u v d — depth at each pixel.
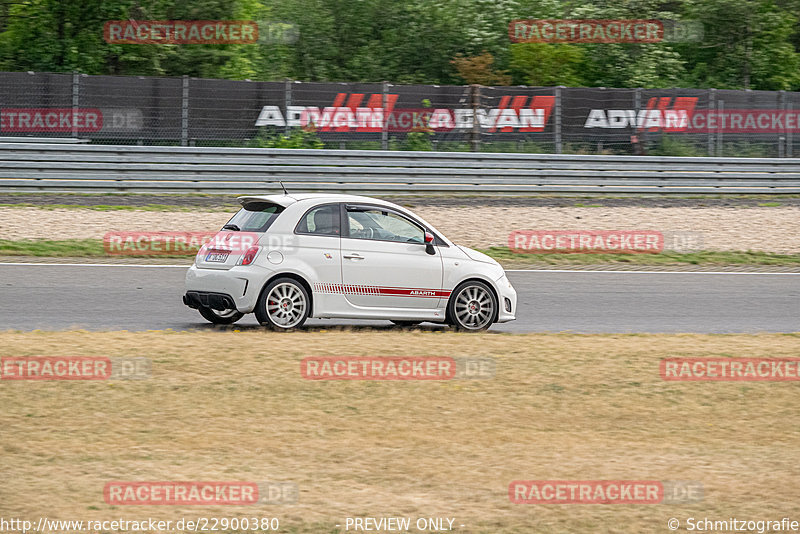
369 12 123.56
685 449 25.41
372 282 38.41
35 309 42.75
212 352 31.94
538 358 33.00
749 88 130.62
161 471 22.56
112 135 84.19
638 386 30.42
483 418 27.11
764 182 92.00
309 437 25.14
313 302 37.53
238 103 87.12
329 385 29.06
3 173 75.25
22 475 21.98
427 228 40.12
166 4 104.75
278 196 39.09
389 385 29.33
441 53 121.69
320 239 37.97
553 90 93.06
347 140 89.62
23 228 65.62
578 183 87.38
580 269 61.94
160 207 74.31
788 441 26.34
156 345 32.81
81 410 26.39
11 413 25.95
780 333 40.91
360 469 23.08
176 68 108.06
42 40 103.56
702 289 55.72
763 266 65.88
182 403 27.16
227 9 107.00
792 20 134.75
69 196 76.44
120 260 58.78
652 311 48.47
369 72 119.75
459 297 39.94
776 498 22.00
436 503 21.16
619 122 94.88
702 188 90.56
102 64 105.00
